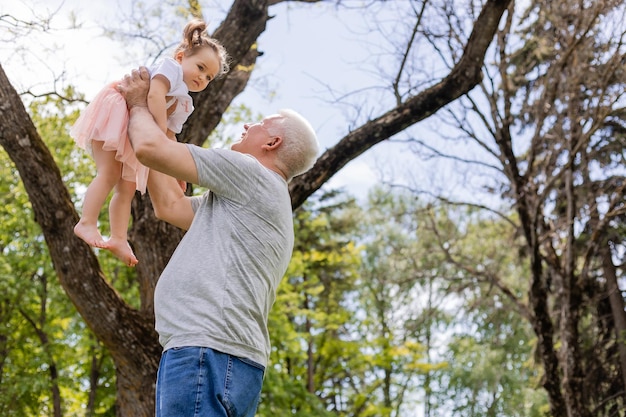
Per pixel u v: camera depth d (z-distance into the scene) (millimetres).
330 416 14445
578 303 12867
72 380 15844
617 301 14602
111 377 16094
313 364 19828
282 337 15266
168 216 3123
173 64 2869
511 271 17141
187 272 2602
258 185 2744
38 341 16938
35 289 15438
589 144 14258
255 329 2645
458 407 26141
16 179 16469
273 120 2959
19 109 6359
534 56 13891
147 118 2740
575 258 13289
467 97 12258
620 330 14398
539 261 12555
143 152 2631
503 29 12180
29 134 6363
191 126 6914
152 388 6555
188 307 2557
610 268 14711
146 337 6594
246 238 2672
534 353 15586
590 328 14891
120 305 6574
